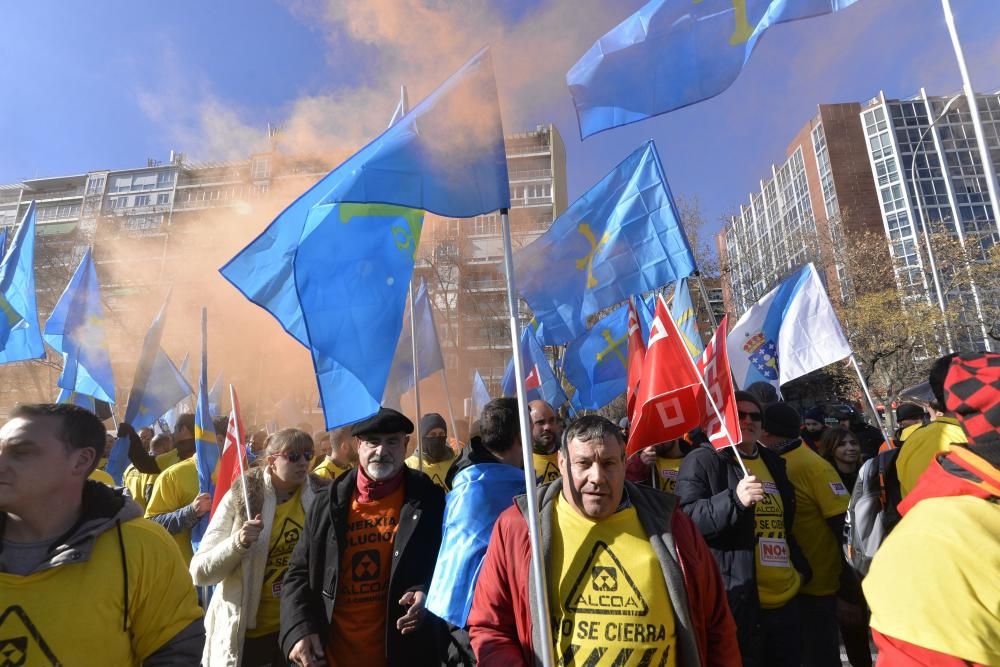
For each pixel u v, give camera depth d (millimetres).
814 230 26906
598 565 2164
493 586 2291
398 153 2779
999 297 22156
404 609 2957
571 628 2117
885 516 2912
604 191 5320
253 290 3693
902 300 22484
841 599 3941
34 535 1986
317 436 6738
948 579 1330
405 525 3068
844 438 5410
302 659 2766
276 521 3596
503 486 2920
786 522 3613
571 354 6543
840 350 5938
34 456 1933
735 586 3141
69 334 7430
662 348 3436
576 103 3369
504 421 3107
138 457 5746
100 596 1940
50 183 50844
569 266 5328
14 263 7691
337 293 3281
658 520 2223
